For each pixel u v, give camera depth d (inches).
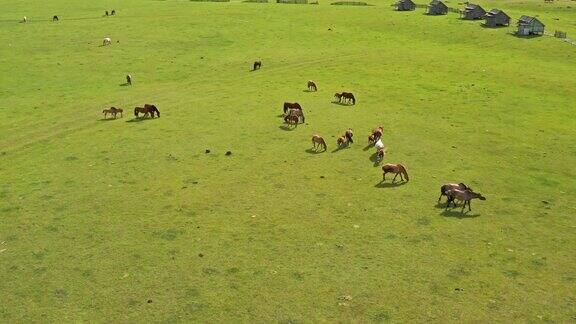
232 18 3457.2
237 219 1046.4
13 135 1561.3
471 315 760.3
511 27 3272.6
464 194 1059.9
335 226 1016.9
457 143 1494.8
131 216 1064.8
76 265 893.2
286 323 743.7
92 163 1346.0
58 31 3029.0
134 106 1850.4
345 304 784.9
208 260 904.9
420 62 2544.3
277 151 1409.9
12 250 942.4
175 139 1507.1
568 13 3826.3
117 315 764.0
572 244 960.3
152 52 2655.0
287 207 1095.6
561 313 765.9
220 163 1333.7
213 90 2052.2
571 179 1266.0
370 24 3405.5
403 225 1019.9
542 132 1611.7
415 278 850.8
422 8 4008.4
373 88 2086.6
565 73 2363.4
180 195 1157.1
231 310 773.9
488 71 2393.0
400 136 1537.9
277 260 903.7
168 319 754.2
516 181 1244.5
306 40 2965.1
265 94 1980.8
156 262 900.0
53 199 1146.7
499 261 902.4
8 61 2455.7
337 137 1518.2
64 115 1747.0
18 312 770.8
